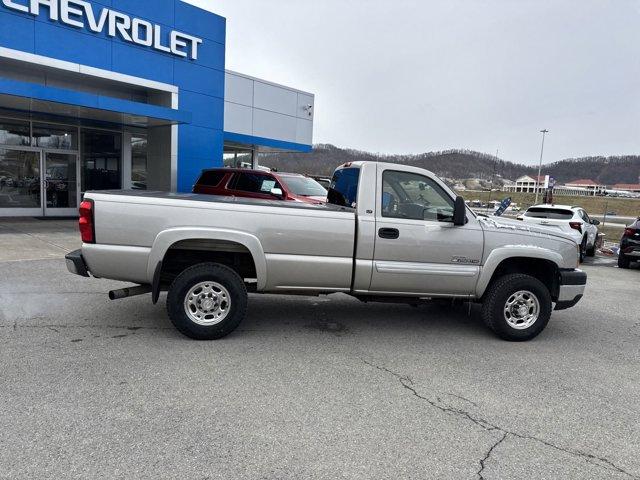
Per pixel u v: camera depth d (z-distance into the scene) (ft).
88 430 10.69
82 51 42.45
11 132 47.78
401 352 16.88
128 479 9.07
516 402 13.25
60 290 22.88
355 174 18.95
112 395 12.42
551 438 11.40
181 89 50.08
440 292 18.39
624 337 20.15
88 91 46.37
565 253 19.07
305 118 71.00
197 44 50.72
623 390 14.42
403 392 13.55
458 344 18.11
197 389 13.03
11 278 24.68
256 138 64.59
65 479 8.98
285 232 17.13
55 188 51.26
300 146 70.85
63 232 39.86
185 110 50.62
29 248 32.24
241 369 14.57
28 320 18.33
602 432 11.80
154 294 16.51
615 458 10.66
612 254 56.85
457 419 12.10
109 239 16.31
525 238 18.69
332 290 17.99
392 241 17.72
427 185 18.48
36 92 36.55
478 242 18.26
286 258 17.19
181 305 16.62
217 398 12.56
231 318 16.94
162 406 11.97
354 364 15.48
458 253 18.17
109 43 44.11
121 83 46.24
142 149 56.24
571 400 13.55
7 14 38.01
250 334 17.97
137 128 52.49
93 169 53.47
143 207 16.35
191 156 51.85
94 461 9.57
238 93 61.67
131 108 42.29
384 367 15.37
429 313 22.38
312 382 13.89
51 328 17.49
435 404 12.89
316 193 37.55
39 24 39.73
